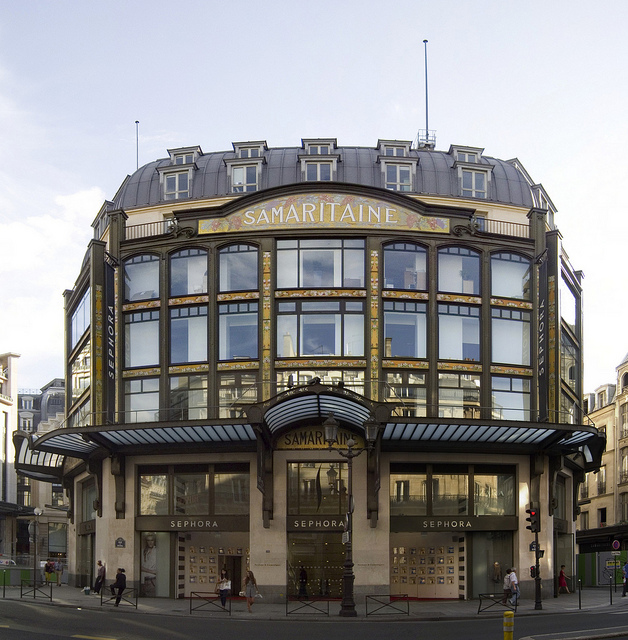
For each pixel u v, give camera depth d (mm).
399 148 51062
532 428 38562
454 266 43812
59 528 99688
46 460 54531
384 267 43031
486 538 42562
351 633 26344
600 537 78625
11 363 99812
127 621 29375
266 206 43406
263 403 36125
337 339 42219
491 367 43188
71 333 57781
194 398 42719
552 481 43688
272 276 42656
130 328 44531
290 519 40312
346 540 33469
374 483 39875
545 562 42688
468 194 49188
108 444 41281
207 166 50062
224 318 43094
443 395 42469
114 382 43594
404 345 42469
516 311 44531
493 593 41656
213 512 41531
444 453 41969
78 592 45281
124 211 47500
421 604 38562
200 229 43938
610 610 35219
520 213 48500
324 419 40812
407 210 43500
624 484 78938
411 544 42375
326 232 42875
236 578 42094
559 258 45188
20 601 37156
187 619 30953
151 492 42719
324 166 48625
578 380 54250
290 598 40406
